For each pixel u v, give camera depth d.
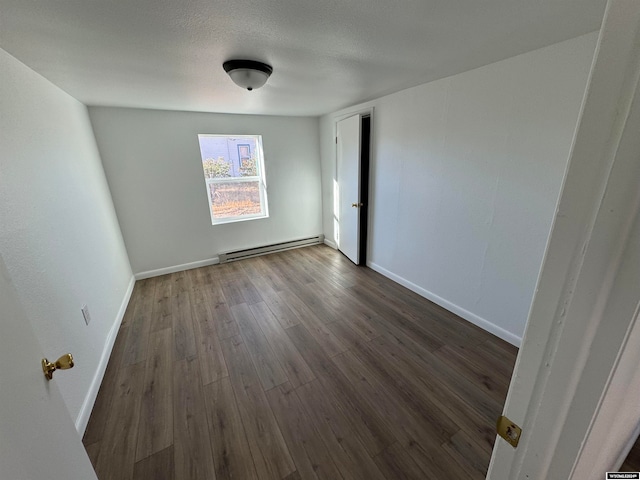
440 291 2.58
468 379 1.73
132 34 1.27
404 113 2.56
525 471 0.47
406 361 1.89
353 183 3.36
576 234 0.35
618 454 0.94
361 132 3.10
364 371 1.81
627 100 0.28
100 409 1.58
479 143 1.99
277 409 1.55
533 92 1.64
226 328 2.33
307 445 1.34
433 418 1.47
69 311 1.57
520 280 1.92
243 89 2.27
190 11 1.10
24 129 1.46
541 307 0.40
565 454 0.42
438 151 2.31
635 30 0.27
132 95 2.38
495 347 2.01
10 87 1.40
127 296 2.83
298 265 3.71
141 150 3.08
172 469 1.25
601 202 0.32
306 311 2.57
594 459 0.53
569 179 0.34
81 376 1.56
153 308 2.69
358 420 1.47
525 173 1.76
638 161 0.28
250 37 1.34
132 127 2.99
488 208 2.02
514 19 1.22
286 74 1.94
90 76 1.83
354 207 3.42
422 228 2.63
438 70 1.93
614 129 0.30
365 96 2.72
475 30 1.32
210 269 3.64
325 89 2.39
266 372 1.83
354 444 1.34
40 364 0.70
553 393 0.41
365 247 3.67
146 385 1.74
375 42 1.43
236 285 3.15
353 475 1.21
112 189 3.01
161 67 1.71
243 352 2.03
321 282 3.18
